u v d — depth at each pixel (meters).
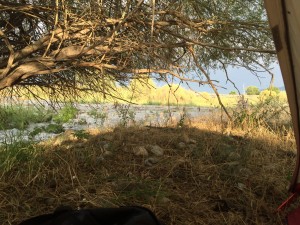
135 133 5.38
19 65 2.71
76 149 4.34
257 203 3.27
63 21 2.84
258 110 7.04
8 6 2.92
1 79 2.66
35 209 2.93
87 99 3.94
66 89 3.79
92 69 3.27
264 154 4.69
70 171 3.47
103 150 4.38
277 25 2.22
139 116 11.34
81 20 2.73
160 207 3.06
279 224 3.02
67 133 5.40
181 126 6.00
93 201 3.01
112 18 2.87
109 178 3.55
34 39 3.43
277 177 3.87
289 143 5.43
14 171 3.53
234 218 3.04
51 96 4.03
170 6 2.95
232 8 3.12
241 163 4.09
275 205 3.35
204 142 4.80
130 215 2.00
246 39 3.16
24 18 3.30
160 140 4.95
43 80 3.63
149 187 3.32
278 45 2.26
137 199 3.13
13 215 2.82
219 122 7.04
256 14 3.12
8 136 5.33
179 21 2.98
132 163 4.05
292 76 2.35
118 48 2.84
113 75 3.23
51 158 3.92
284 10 2.17
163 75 3.04
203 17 3.15
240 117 6.70
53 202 3.06
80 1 2.83
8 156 3.54
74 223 1.89
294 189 3.00
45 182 3.41
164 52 3.16
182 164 4.03
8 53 3.36
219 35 3.14
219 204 3.27
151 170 3.89
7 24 3.20
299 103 2.45
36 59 2.66
